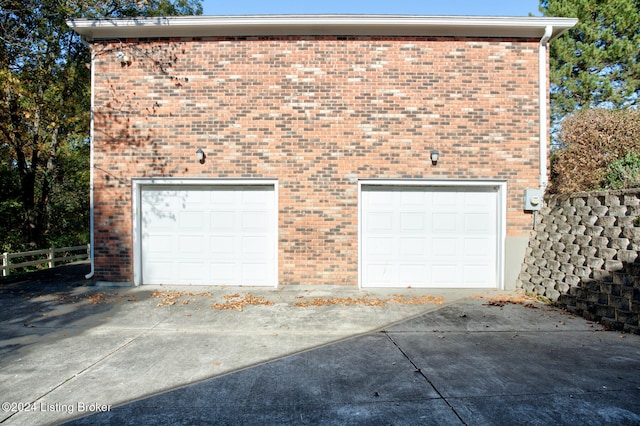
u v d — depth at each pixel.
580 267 6.72
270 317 6.54
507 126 8.75
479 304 7.39
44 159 17.42
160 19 8.40
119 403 3.69
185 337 5.61
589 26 18.53
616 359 4.72
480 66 8.76
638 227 5.71
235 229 8.95
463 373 4.33
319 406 3.61
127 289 8.59
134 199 8.84
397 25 8.49
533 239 8.45
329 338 5.57
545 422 3.31
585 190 7.86
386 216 8.91
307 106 8.73
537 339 5.49
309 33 8.73
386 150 8.73
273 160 8.74
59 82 13.71
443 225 8.95
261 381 4.16
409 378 4.21
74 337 5.62
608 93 17.95
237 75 8.77
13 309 7.05
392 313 6.78
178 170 8.80
